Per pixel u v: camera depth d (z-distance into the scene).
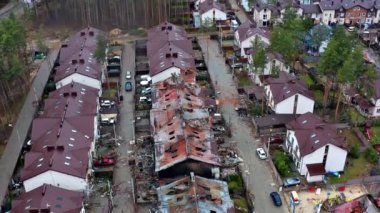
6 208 71.62
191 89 96.25
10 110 98.00
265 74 106.12
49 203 64.06
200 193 65.00
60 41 135.50
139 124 92.06
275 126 89.50
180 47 113.88
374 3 142.50
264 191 75.31
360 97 98.06
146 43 126.75
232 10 155.88
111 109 96.19
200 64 116.69
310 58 118.69
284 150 84.81
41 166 71.62
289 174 78.62
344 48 93.38
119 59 120.00
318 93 104.19
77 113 86.38
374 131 90.88
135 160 82.19
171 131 81.00
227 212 64.00
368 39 129.62
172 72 102.75
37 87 107.75
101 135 89.31
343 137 85.00
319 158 76.31
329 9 140.12
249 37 118.06
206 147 77.31
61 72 103.31
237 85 107.06
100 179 78.25
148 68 115.06
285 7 137.12
